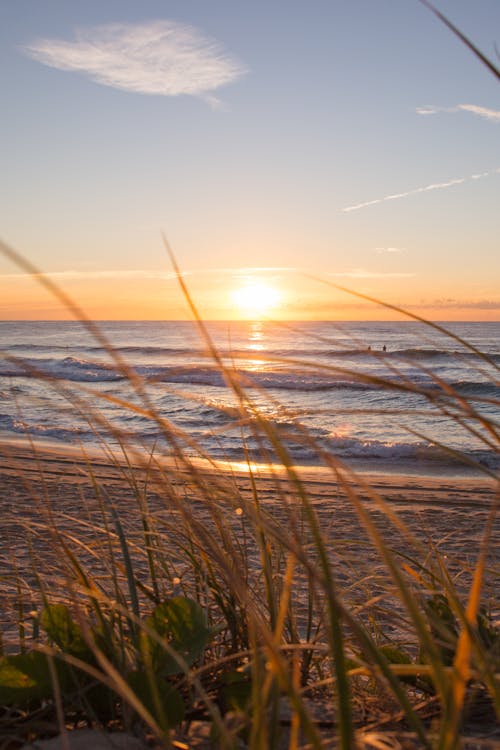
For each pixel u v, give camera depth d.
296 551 0.85
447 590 1.71
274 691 1.01
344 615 0.80
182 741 1.32
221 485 1.75
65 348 64.19
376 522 7.68
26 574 3.20
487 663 0.88
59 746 1.26
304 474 12.65
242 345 68.19
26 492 7.85
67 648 1.49
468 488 11.45
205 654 1.81
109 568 1.93
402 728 1.42
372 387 29.23
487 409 22.11
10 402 20.55
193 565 1.96
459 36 0.87
